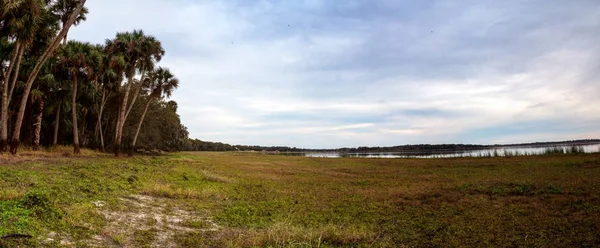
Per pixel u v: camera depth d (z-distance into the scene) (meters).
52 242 6.38
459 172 26.97
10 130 33.25
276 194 15.65
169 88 39.03
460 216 11.03
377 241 8.42
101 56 33.28
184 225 9.33
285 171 29.92
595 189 14.48
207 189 15.24
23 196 8.46
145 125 51.25
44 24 25.84
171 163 29.61
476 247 7.84
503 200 13.52
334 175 26.58
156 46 35.06
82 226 7.59
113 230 7.85
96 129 44.88
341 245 8.16
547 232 8.90
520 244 7.97
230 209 11.69
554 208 11.72
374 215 11.51
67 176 13.54
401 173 27.95
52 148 31.94
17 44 22.59
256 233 8.51
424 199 14.58
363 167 35.84
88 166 18.11
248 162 43.78
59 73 32.25
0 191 8.86
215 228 9.28
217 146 131.00
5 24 22.45
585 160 30.52
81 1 23.20
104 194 11.29
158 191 13.33
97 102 42.16
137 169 19.72
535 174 22.20
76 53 31.47
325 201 14.09
